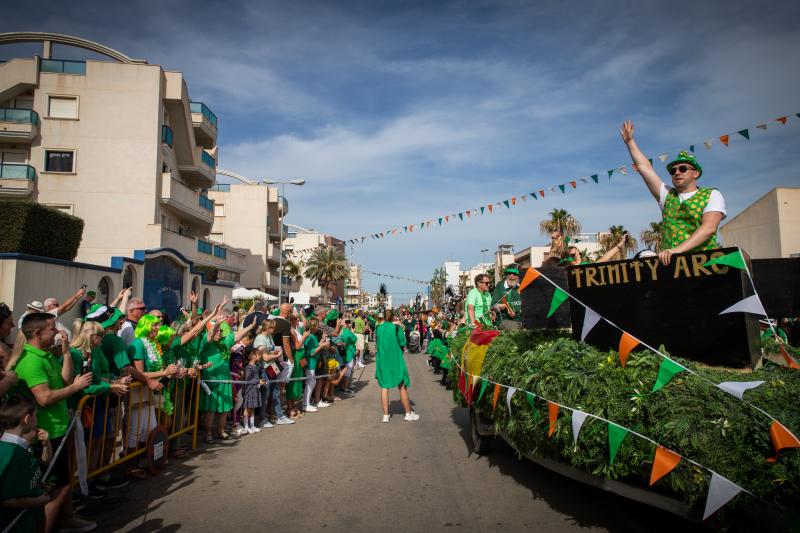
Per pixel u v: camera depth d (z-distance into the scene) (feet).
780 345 12.84
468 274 242.78
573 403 12.00
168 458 20.65
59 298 43.80
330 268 190.08
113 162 79.61
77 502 15.65
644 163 15.80
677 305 12.27
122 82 80.84
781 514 8.43
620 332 13.32
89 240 78.28
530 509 14.90
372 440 23.85
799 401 9.14
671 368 10.52
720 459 9.11
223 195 147.02
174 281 68.54
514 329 21.54
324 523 13.99
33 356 12.80
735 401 9.56
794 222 83.66
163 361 20.45
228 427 26.68
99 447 16.08
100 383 15.25
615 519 14.01
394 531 13.44
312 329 32.71
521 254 158.51
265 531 13.50
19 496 10.05
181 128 91.20
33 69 78.02
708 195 13.48
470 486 17.10
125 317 21.59
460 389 21.91
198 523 14.02
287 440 23.97
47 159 78.64
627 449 10.58
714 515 9.41
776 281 16.08
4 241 42.16
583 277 14.38
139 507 15.26
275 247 157.89
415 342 83.61
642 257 13.17
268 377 27.55
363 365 60.44
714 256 11.65
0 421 10.21
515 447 15.49
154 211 80.07
